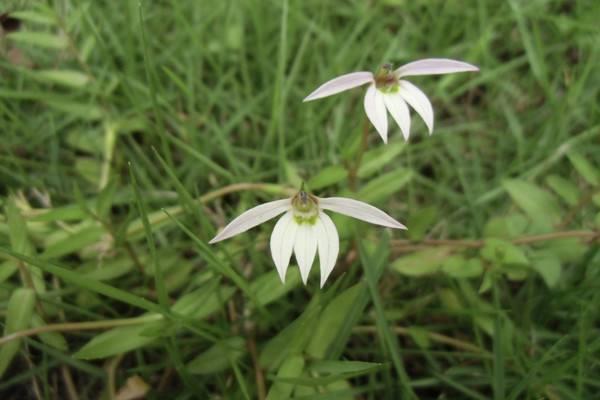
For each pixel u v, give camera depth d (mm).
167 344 79
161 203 105
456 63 75
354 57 123
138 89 116
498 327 80
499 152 115
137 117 112
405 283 98
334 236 71
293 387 78
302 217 72
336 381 79
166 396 88
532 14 126
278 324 91
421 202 111
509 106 121
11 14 100
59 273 72
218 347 81
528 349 90
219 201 106
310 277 93
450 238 105
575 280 94
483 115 122
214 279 83
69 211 84
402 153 115
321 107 118
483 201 106
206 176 109
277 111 107
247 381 83
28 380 89
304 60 125
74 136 109
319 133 112
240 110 113
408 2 132
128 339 78
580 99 118
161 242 99
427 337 90
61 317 88
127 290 93
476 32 131
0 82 113
